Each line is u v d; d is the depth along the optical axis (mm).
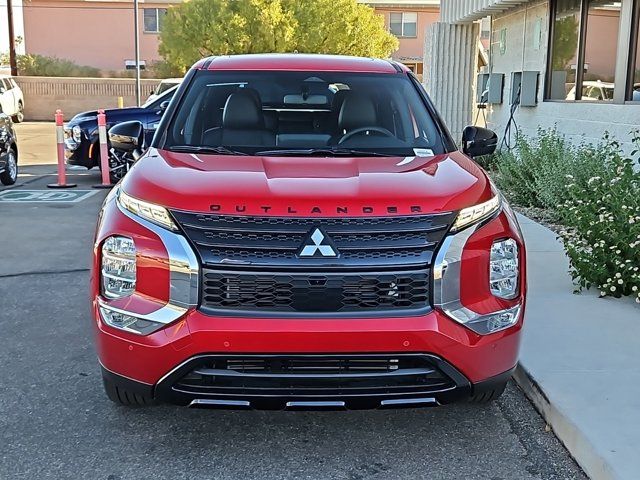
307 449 3545
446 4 15664
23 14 40250
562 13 10789
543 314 5094
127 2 40281
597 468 3217
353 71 4887
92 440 3600
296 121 4555
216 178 3451
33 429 3703
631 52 8617
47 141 21656
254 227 3145
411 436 3682
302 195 3254
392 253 3172
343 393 3154
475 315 3244
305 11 32719
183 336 3092
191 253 3139
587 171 8195
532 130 11898
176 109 4531
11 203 10469
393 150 4277
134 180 3521
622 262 5414
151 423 3783
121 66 40750
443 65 15516
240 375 3121
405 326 3109
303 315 3104
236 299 3135
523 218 8680
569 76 10602
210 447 3551
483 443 3613
